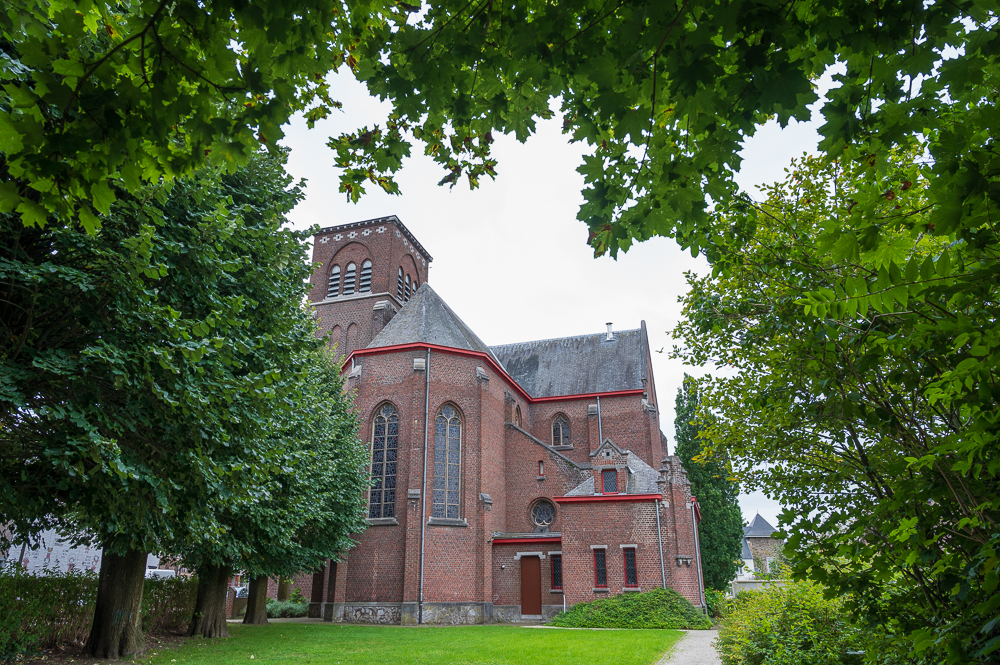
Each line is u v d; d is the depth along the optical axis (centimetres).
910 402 425
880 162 373
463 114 446
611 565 2578
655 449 3700
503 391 3400
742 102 347
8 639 1156
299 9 360
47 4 392
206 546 1389
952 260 309
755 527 5891
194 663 1299
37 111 332
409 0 421
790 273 501
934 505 352
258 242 1220
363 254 4178
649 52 332
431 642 1780
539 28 366
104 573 1358
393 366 2994
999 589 296
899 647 389
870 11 316
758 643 841
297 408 1409
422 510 2684
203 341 929
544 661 1376
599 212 431
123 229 939
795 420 505
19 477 971
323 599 2858
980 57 301
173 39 353
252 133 387
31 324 829
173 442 976
